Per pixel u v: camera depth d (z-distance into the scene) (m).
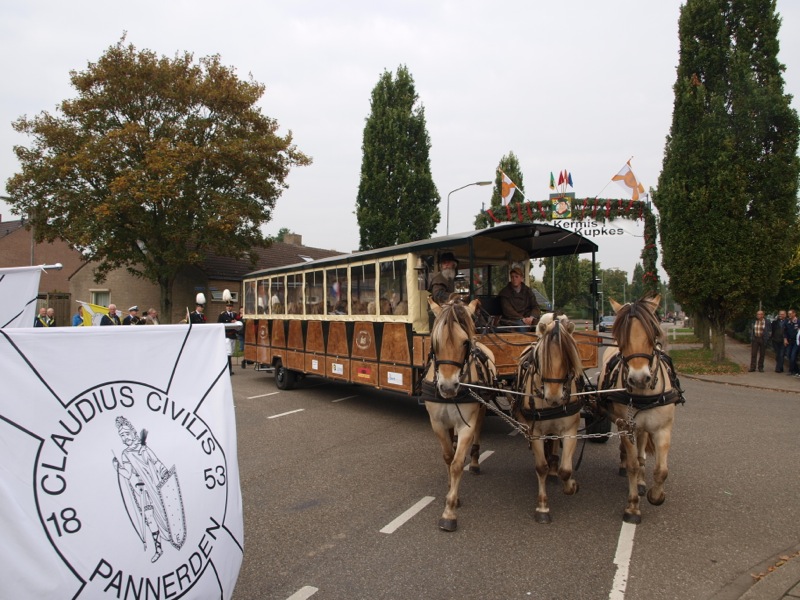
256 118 23.33
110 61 21.38
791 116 15.48
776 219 15.73
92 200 21.72
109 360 2.78
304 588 4.06
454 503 5.13
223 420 3.28
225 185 23.41
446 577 4.19
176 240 22.02
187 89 21.80
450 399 5.35
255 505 5.87
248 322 15.79
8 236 35.75
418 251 8.96
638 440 5.94
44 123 21.48
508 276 9.85
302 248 39.25
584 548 4.65
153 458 2.82
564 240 9.07
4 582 2.18
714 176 15.96
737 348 24.44
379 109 25.33
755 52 16.28
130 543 2.60
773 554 4.52
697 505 5.64
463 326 5.34
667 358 5.34
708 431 8.93
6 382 2.38
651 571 4.25
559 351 4.93
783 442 8.19
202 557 2.92
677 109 17.28
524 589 4.00
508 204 18.92
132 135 20.72
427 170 25.62
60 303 30.08
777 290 16.36
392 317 9.51
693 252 16.41
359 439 8.76
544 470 5.25
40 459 2.40
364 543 4.84
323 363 11.88
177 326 3.16
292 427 9.70
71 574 2.37
